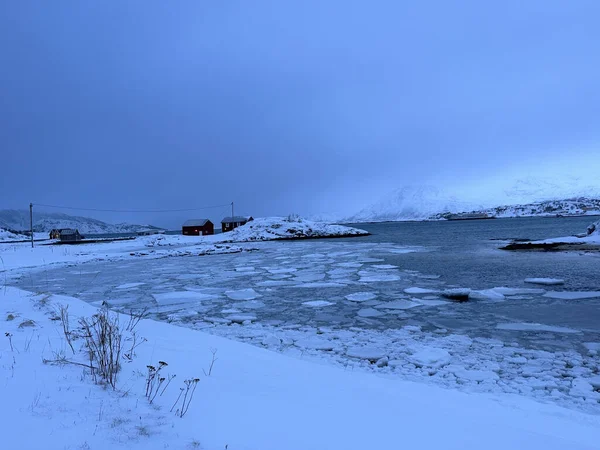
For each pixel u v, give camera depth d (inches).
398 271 595.2
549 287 437.1
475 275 538.0
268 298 409.4
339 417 103.5
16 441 72.2
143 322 246.4
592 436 111.6
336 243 1393.9
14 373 113.3
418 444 89.1
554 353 223.3
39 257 937.5
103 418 86.8
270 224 1993.1
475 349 231.6
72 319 217.9
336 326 293.4
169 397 108.0
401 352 226.7
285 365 160.9
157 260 884.0
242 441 83.5
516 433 99.7
